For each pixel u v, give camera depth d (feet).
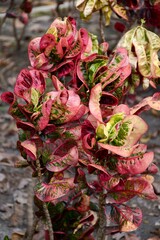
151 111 10.16
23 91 3.78
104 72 3.76
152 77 4.39
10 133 9.27
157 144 9.02
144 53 4.35
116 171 3.76
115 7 4.91
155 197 3.79
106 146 3.47
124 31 5.15
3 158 8.11
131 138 3.58
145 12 4.93
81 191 4.29
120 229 3.81
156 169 4.10
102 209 3.97
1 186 7.39
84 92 3.86
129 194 3.78
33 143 3.76
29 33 13.07
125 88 4.31
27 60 11.78
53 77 3.74
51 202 4.28
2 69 11.44
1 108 10.00
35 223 4.60
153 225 6.70
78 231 4.42
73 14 6.18
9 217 6.73
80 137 3.82
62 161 3.83
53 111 3.67
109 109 3.88
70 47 3.88
